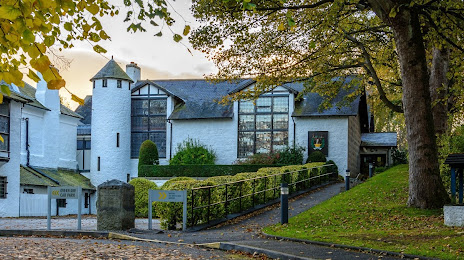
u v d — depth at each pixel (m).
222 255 10.42
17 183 28.62
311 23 20.75
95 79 40.91
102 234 14.08
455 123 30.23
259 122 39.47
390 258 9.30
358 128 43.00
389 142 43.38
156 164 39.84
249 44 21.64
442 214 15.38
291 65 22.95
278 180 24.06
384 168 37.56
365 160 45.53
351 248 10.43
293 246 10.91
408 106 16.61
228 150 39.84
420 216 15.22
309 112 38.16
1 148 26.98
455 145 18.72
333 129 37.84
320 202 21.95
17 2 4.53
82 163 43.59
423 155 16.38
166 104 41.88
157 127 41.84
